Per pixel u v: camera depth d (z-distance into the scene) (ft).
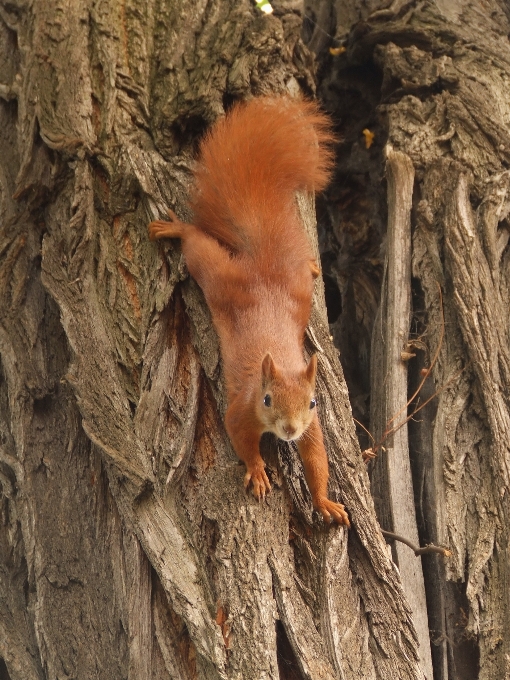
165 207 33.32
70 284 32.60
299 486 29.09
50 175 34.88
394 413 37.06
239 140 34.06
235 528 27.04
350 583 28.12
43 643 29.63
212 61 36.76
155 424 29.50
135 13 37.42
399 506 35.19
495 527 33.06
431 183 41.34
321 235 49.21
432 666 32.04
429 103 43.93
